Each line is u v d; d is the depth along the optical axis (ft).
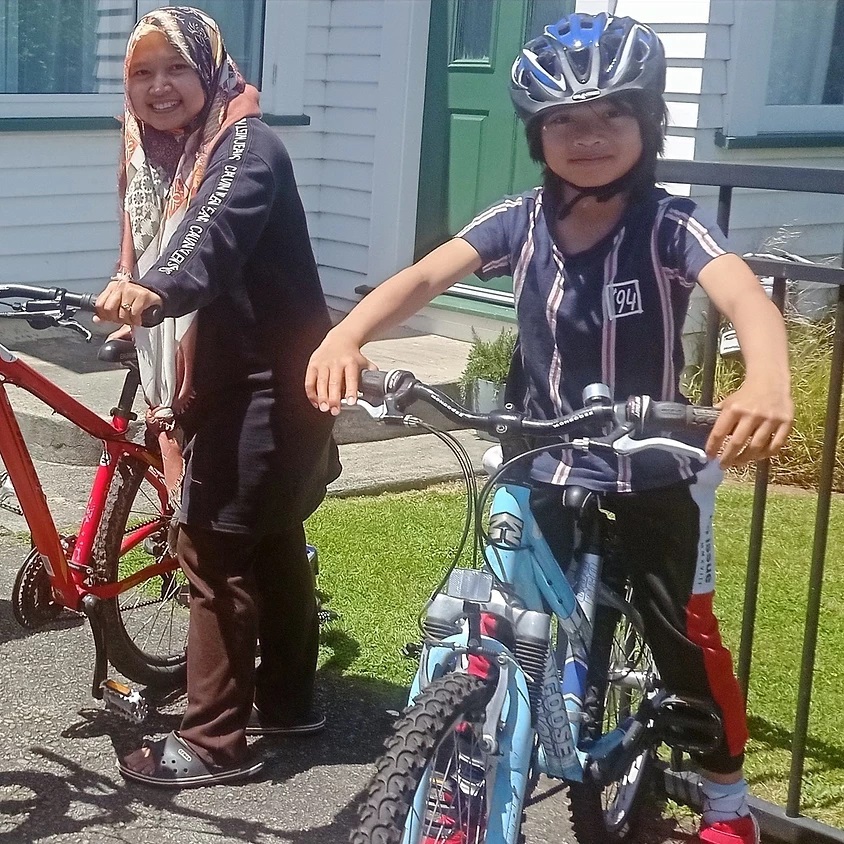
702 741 8.91
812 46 24.84
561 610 7.93
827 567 16.06
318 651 12.20
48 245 23.79
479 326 23.53
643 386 8.06
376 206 25.26
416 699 7.02
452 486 18.38
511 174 23.36
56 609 11.20
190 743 10.08
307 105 25.93
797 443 20.02
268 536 10.05
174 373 9.66
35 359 20.81
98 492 10.66
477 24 23.50
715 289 7.29
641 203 7.84
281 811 9.80
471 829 7.13
